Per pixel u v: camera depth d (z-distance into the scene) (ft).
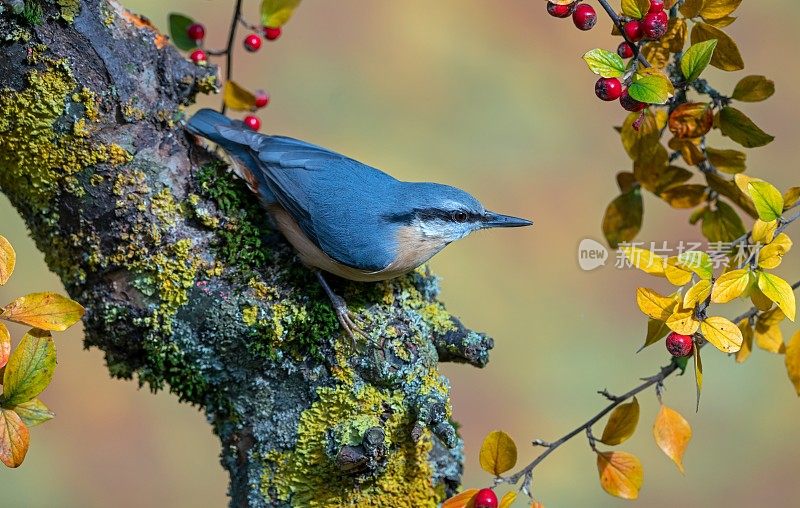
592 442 14.87
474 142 20.12
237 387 15.01
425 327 15.03
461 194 15.23
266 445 14.99
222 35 20.07
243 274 14.99
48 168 14.94
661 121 15.01
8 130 14.92
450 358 15.06
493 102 20.45
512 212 19.49
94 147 14.94
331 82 20.33
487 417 17.75
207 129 15.08
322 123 19.99
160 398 17.89
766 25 20.66
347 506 14.97
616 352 18.25
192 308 14.97
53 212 14.97
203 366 14.99
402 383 14.97
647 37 14.80
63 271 15.01
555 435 17.58
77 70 14.93
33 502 16.63
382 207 15.12
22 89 14.92
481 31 21.04
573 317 18.48
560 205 19.61
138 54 14.99
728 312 16.89
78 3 14.94
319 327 14.97
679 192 15.06
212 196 15.02
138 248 14.97
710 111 14.90
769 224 14.73
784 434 17.66
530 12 21.35
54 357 14.66
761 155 19.47
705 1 14.83
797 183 19.20
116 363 15.03
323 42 20.67
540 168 19.89
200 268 14.98
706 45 14.78
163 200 14.98
